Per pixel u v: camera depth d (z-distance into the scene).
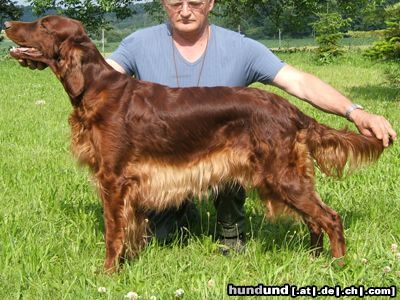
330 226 3.74
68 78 3.72
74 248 3.98
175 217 4.49
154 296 3.25
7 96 12.72
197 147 3.81
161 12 32.91
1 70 19.72
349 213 4.71
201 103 3.77
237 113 3.74
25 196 5.08
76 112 3.80
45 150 7.25
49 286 3.47
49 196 4.98
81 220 4.50
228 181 3.89
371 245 4.02
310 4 31.38
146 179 3.80
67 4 31.19
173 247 4.12
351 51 27.95
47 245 3.96
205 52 4.26
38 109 10.77
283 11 33.06
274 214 3.84
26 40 3.79
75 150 3.84
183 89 3.86
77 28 3.75
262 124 3.71
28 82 16.08
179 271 3.61
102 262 3.87
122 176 3.74
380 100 12.54
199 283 3.39
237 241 4.25
